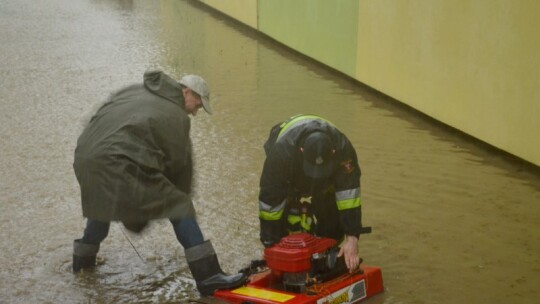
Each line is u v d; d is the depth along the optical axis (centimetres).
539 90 632
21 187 618
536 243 508
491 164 667
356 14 959
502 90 680
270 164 394
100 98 921
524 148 660
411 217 549
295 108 857
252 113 838
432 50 789
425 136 749
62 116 840
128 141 413
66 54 1199
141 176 409
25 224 544
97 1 1895
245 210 568
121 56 1184
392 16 865
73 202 588
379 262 479
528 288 446
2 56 1178
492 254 491
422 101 821
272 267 400
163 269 474
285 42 1238
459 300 431
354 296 416
